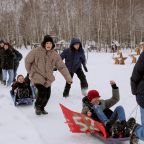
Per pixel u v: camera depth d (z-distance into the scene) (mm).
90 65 22141
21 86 9477
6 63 12914
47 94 8211
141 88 5199
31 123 7164
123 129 5777
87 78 15016
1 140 6082
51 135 6684
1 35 57781
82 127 6445
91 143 6188
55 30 54344
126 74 16391
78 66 10398
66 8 51719
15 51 13398
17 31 56719
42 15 55438
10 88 12375
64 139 6441
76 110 8758
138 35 54500
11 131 6602
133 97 10047
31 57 7961
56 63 8102
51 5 55000
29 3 57469
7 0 58031
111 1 52156
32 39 55062
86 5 52719
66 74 8070
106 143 6047
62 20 52969
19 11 58156
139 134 5348
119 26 52125
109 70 18562
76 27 51531
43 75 8031
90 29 52719
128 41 53969
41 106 8266
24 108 9047
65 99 10109
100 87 12383
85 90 10523
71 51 10242
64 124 7422
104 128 5844
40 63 7977
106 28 51969
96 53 38281
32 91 9406
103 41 51625
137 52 31609
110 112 6574
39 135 6410
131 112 8180
